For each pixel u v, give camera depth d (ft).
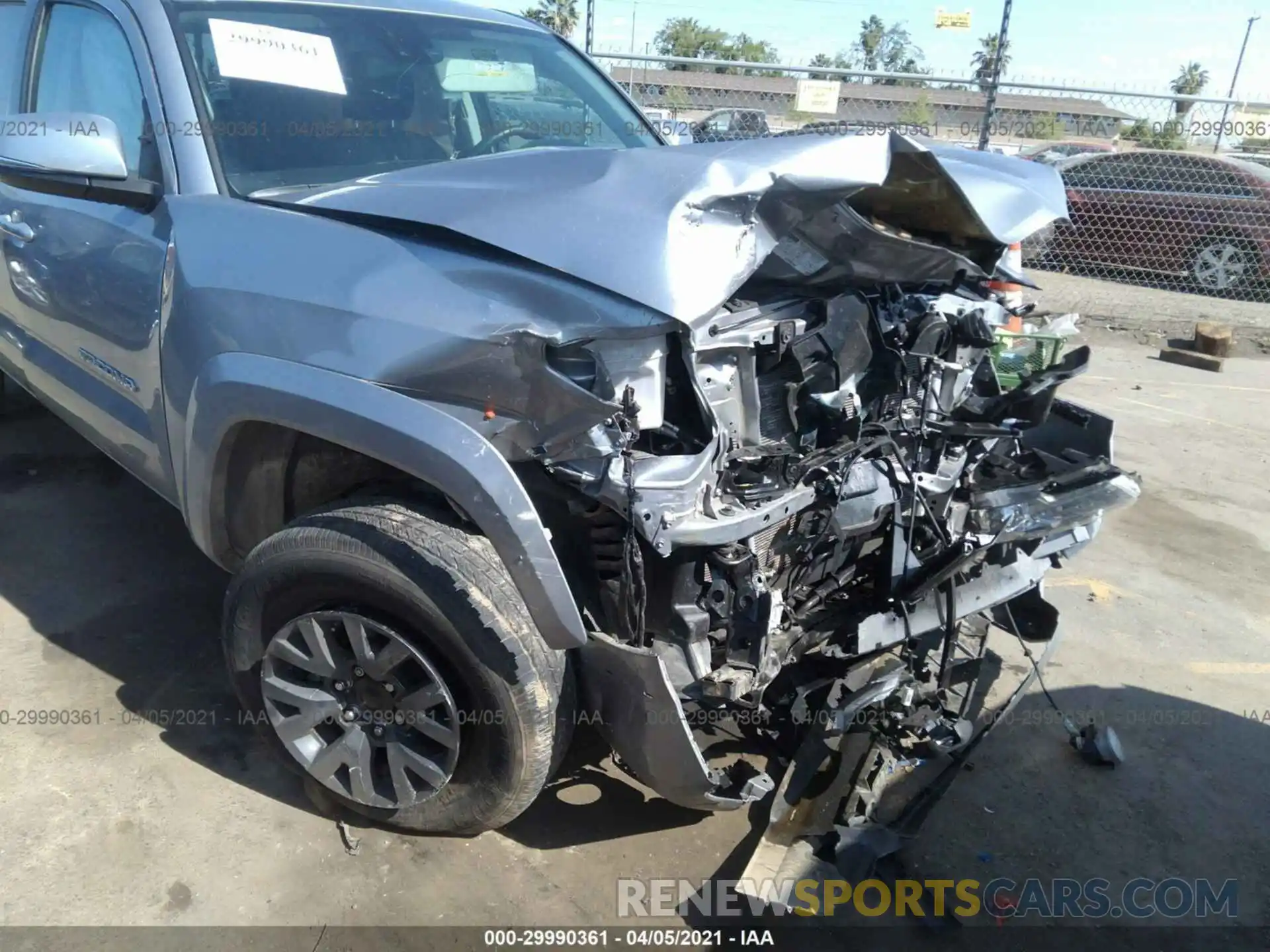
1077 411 10.07
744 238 6.42
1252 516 15.62
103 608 10.52
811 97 26.09
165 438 8.39
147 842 7.55
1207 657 11.39
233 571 8.48
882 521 7.98
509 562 6.17
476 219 6.65
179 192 8.11
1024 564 8.62
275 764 8.50
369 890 7.29
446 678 6.84
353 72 9.34
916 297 9.39
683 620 6.77
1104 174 33.14
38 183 8.27
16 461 13.99
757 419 7.42
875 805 7.89
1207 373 24.88
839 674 7.96
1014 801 8.83
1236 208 31.48
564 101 11.11
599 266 6.19
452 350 6.14
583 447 6.08
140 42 8.56
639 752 6.73
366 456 7.27
